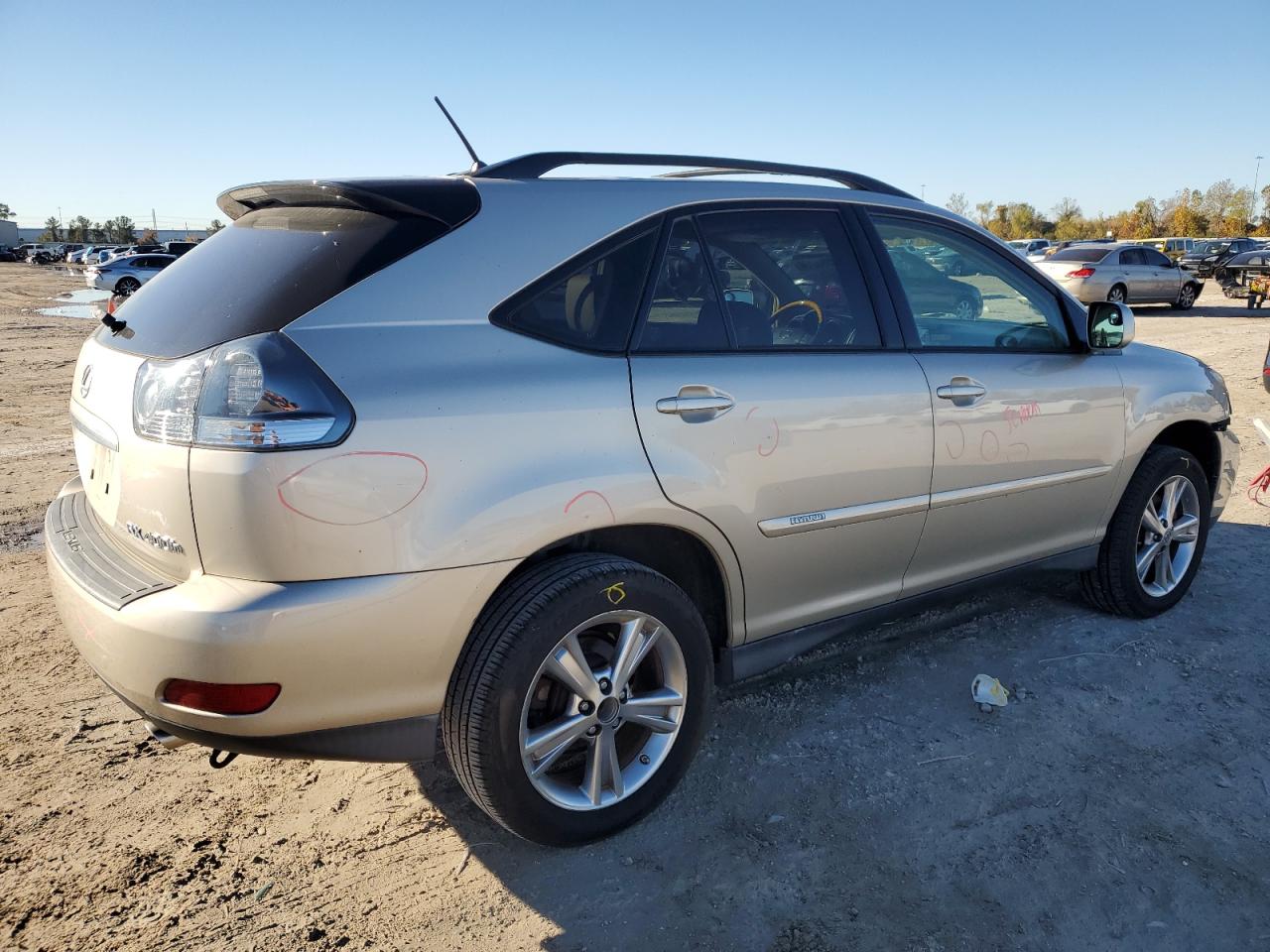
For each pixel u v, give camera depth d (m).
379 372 2.19
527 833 2.49
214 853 2.63
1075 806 2.77
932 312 3.33
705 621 3.02
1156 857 2.55
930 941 2.26
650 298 2.67
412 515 2.18
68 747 3.18
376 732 2.28
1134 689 3.48
